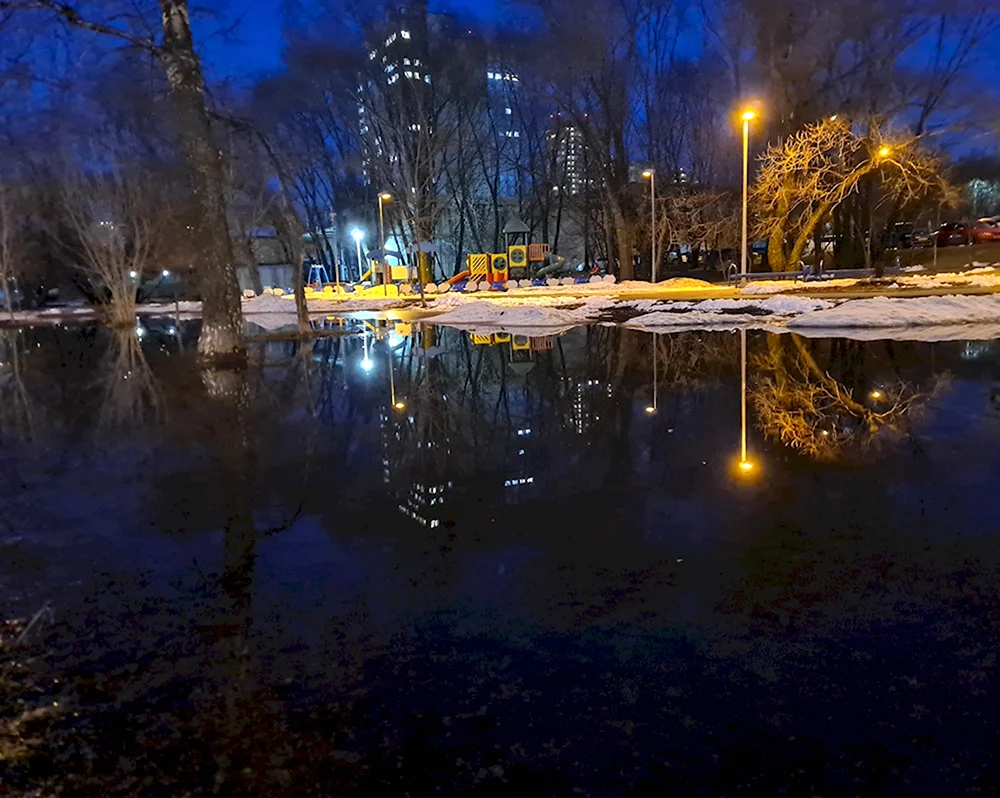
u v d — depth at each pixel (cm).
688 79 4119
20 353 1727
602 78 3547
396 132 4275
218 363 1309
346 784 171
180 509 411
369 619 259
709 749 180
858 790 165
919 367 874
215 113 1380
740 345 1217
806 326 1473
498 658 228
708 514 363
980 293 1756
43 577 309
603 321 1919
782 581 278
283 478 473
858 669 215
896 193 2697
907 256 3203
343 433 627
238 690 214
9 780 176
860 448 497
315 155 4875
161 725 198
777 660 221
